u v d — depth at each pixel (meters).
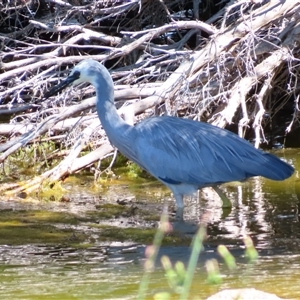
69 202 12.60
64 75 17.89
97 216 11.59
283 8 15.76
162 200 12.74
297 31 15.51
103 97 12.27
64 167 13.95
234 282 8.05
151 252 6.11
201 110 14.62
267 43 15.79
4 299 7.51
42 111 15.02
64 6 19.16
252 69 14.99
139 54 18.59
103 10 17.80
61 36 20.48
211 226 10.85
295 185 13.66
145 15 20.30
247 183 13.96
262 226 10.80
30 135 14.23
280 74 17.44
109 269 8.70
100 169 15.17
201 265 8.81
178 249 9.70
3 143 14.92
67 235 10.43
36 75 16.98
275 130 17.61
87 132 14.48
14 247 9.82
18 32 19.16
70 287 7.89
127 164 15.51
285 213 11.57
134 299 7.45
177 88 14.92
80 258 9.23
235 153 11.63
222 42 15.28
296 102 15.79
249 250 5.62
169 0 19.81
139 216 11.58
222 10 17.56
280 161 11.56
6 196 13.07
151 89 15.30
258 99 14.81
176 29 17.53
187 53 15.73
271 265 8.77
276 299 7.14
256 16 15.81
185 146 11.78
